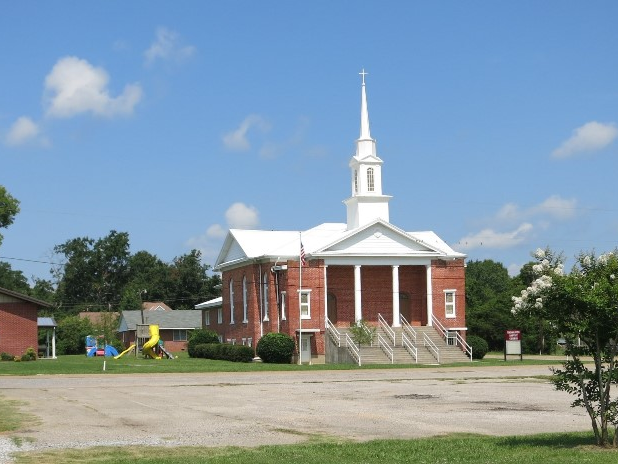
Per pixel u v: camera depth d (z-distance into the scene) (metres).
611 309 17.89
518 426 23.39
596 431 18.56
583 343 20.03
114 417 26.20
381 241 69.75
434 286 70.69
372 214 74.31
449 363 61.81
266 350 64.69
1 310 69.31
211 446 19.67
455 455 17.75
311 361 66.94
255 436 21.53
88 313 145.62
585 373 18.97
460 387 39.06
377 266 72.12
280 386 40.59
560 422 24.36
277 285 69.81
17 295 69.50
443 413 27.05
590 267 18.91
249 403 31.14
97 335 96.75
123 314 111.69
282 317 69.06
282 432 22.33
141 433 22.16
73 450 19.02
